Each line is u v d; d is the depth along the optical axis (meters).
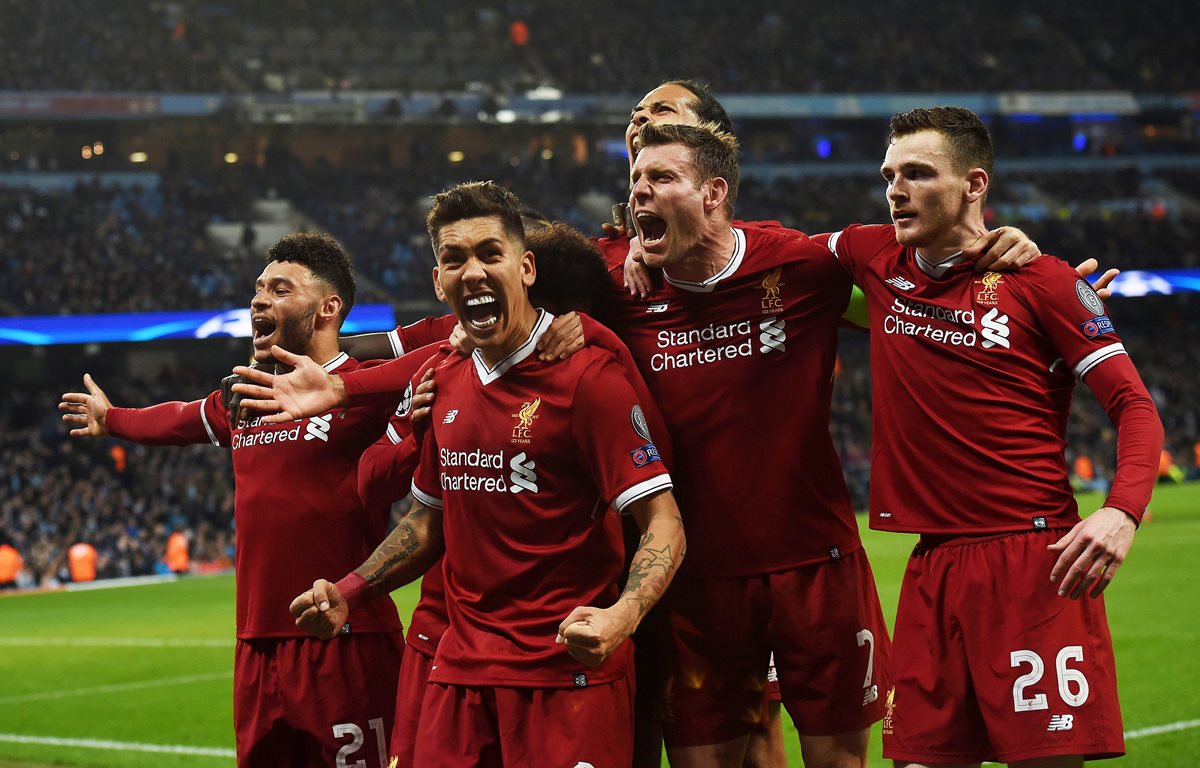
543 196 40.62
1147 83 49.28
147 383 30.98
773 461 4.28
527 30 47.59
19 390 30.14
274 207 37.53
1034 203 44.50
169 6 43.44
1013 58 49.81
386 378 4.41
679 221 4.12
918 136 3.98
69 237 32.66
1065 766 3.87
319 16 45.47
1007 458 3.95
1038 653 3.87
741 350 4.27
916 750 4.03
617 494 3.74
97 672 12.71
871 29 50.31
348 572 4.86
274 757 4.96
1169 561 17.34
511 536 3.82
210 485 27.58
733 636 4.32
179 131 39.34
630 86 45.28
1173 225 43.00
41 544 23.80
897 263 4.17
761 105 43.56
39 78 36.53
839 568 4.36
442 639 4.00
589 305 4.36
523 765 3.74
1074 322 3.88
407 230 37.59
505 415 3.82
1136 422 3.73
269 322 4.91
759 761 4.92
